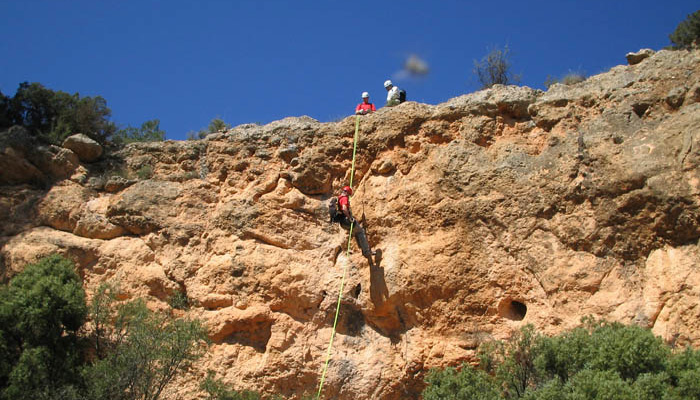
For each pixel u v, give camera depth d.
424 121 16.44
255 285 15.74
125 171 18.12
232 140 17.78
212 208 17.03
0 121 18.84
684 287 12.96
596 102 15.41
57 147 18.00
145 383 13.90
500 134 15.90
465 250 14.80
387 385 14.62
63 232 17.14
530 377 12.69
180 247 16.53
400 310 15.13
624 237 13.83
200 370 15.20
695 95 14.47
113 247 16.78
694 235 13.30
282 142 17.38
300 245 16.19
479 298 14.47
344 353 15.11
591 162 14.53
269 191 16.89
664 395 10.44
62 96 19.33
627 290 13.49
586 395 10.69
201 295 15.88
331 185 16.84
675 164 13.73
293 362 15.05
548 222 14.50
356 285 15.65
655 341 11.43
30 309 13.54
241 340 15.53
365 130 16.86
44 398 12.70
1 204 17.42
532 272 14.30
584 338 12.08
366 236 15.94
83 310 14.28
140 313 14.57
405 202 15.70
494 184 15.12
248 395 14.07
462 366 13.27
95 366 13.59
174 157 18.03
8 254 16.66
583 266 13.89
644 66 15.45
